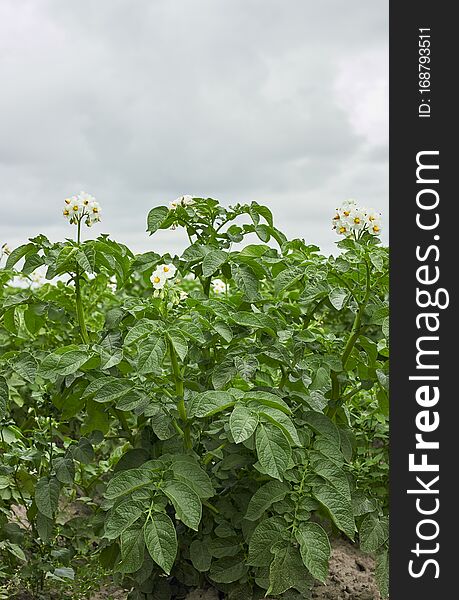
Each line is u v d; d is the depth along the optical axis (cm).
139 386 116
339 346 131
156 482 105
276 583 106
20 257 128
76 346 116
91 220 128
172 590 125
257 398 104
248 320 116
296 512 108
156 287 115
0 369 122
